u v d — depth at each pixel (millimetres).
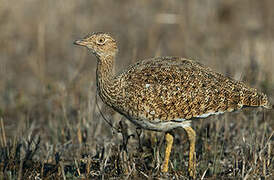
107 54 17625
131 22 38188
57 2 38344
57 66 31656
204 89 16938
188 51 32562
